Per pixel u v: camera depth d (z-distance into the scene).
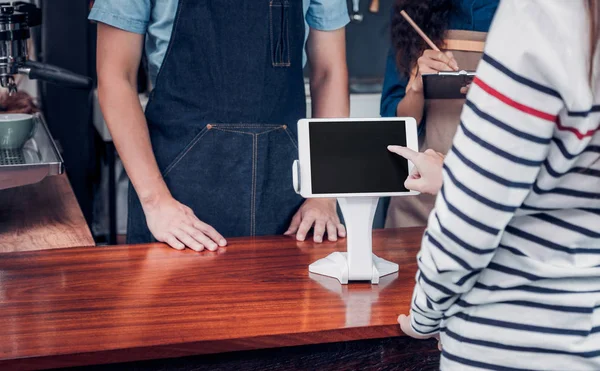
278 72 1.96
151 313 1.33
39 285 1.46
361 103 3.62
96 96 3.36
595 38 0.86
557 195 0.96
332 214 1.87
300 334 1.27
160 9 1.87
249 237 1.80
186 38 1.89
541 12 0.88
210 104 1.92
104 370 1.24
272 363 1.31
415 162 1.32
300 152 1.46
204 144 1.93
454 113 2.22
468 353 1.04
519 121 0.89
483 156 0.92
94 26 3.32
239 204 1.96
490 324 1.02
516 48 0.89
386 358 1.37
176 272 1.54
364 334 1.30
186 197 1.94
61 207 2.01
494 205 0.93
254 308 1.36
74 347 1.19
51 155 1.94
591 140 0.92
